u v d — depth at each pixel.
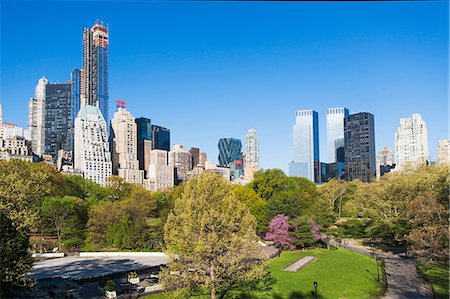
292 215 67.31
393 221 63.16
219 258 29.52
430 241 40.84
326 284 41.09
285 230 61.72
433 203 42.59
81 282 42.19
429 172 61.62
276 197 78.38
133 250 64.94
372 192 78.31
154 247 65.75
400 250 62.78
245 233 31.31
